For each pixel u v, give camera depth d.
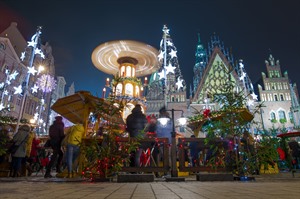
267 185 4.95
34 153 10.01
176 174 6.70
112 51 21.11
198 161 8.56
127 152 6.55
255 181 6.30
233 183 5.60
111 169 6.36
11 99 39.75
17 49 47.81
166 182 6.08
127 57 22.22
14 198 2.95
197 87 52.03
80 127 8.02
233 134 7.00
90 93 8.63
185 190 4.04
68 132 8.09
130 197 3.13
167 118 8.98
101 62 22.61
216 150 6.82
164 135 8.76
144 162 7.92
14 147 8.09
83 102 9.03
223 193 3.59
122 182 6.07
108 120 6.86
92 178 6.21
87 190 4.01
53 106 10.12
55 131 8.31
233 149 7.01
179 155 6.85
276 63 56.34
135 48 20.45
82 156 7.97
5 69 40.09
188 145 7.44
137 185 5.10
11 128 14.38
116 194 3.45
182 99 51.62
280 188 4.30
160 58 19.25
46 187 4.53
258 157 7.07
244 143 7.38
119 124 6.86
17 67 43.28
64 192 3.68
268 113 50.75
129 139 6.63
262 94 52.94
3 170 8.57
